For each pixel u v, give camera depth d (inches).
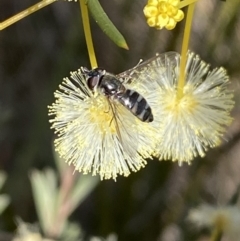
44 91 6.7
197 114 3.6
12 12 7.0
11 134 6.8
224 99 3.6
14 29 7.1
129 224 6.2
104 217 6.2
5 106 6.6
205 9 6.1
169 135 3.6
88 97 3.5
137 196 6.2
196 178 6.2
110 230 6.2
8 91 7.1
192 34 6.1
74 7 6.7
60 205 5.1
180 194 6.3
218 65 5.9
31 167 6.2
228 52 5.9
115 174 3.5
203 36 6.0
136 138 3.5
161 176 6.2
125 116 3.5
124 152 3.5
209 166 6.2
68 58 6.1
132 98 3.5
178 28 5.2
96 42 6.6
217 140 3.6
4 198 5.4
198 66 3.7
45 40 7.1
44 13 7.0
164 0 3.2
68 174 5.2
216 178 6.7
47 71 7.2
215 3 5.9
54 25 7.1
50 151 6.3
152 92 3.6
